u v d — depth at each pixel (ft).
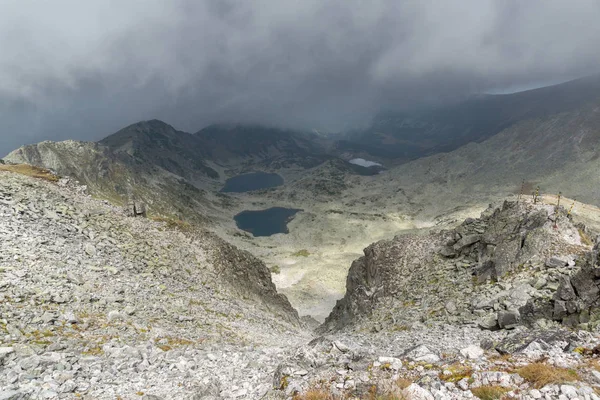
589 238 136.56
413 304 154.92
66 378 51.70
